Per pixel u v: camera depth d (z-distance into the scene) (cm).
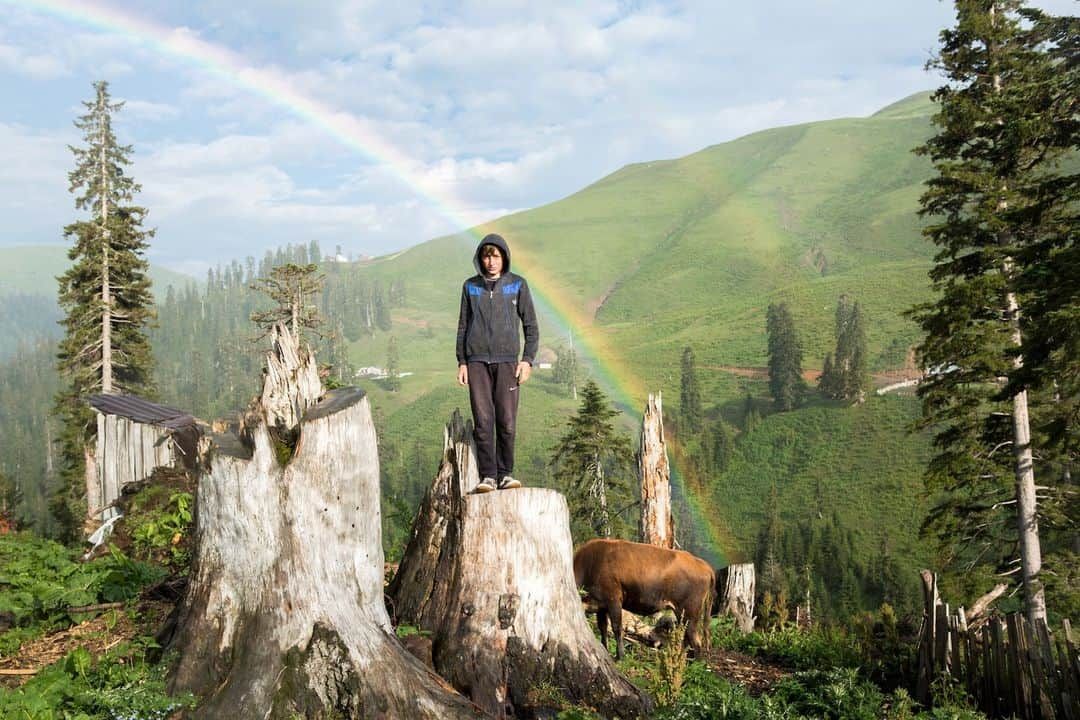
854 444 13025
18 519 1923
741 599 1288
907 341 16900
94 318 3281
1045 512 1878
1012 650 790
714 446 13975
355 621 515
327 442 519
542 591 594
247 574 505
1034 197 1756
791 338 15962
